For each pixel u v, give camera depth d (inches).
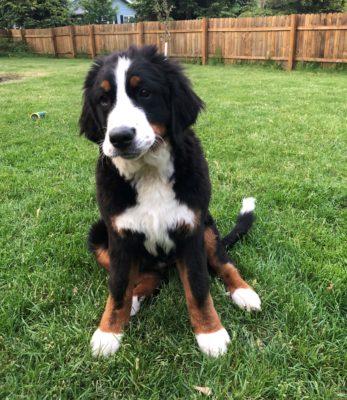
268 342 29.7
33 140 76.0
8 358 29.0
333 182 54.2
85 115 33.4
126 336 30.4
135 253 32.0
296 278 36.1
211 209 47.8
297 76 161.9
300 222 44.8
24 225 46.1
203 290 30.0
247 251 39.5
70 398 26.4
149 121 29.1
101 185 31.3
